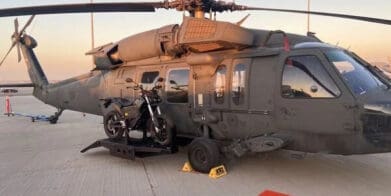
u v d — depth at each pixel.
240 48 6.28
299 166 6.52
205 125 6.64
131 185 5.65
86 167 6.82
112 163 7.09
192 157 6.36
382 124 5.00
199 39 6.12
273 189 5.32
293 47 5.67
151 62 7.67
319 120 5.19
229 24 5.96
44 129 12.41
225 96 6.30
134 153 6.83
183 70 7.03
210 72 6.51
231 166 6.57
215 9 6.73
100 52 8.51
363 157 7.13
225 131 6.45
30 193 5.34
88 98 9.38
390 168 6.35
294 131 5.50
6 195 5.27
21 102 30.86
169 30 6.89
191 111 6.84
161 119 7.14
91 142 9.59
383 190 5.22
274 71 5.71
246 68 6.07
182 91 7.01
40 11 6.39
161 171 6.45
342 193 5.11
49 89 10.95
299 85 5.42
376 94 5.17
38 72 11.57
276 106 5.63
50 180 5.99
